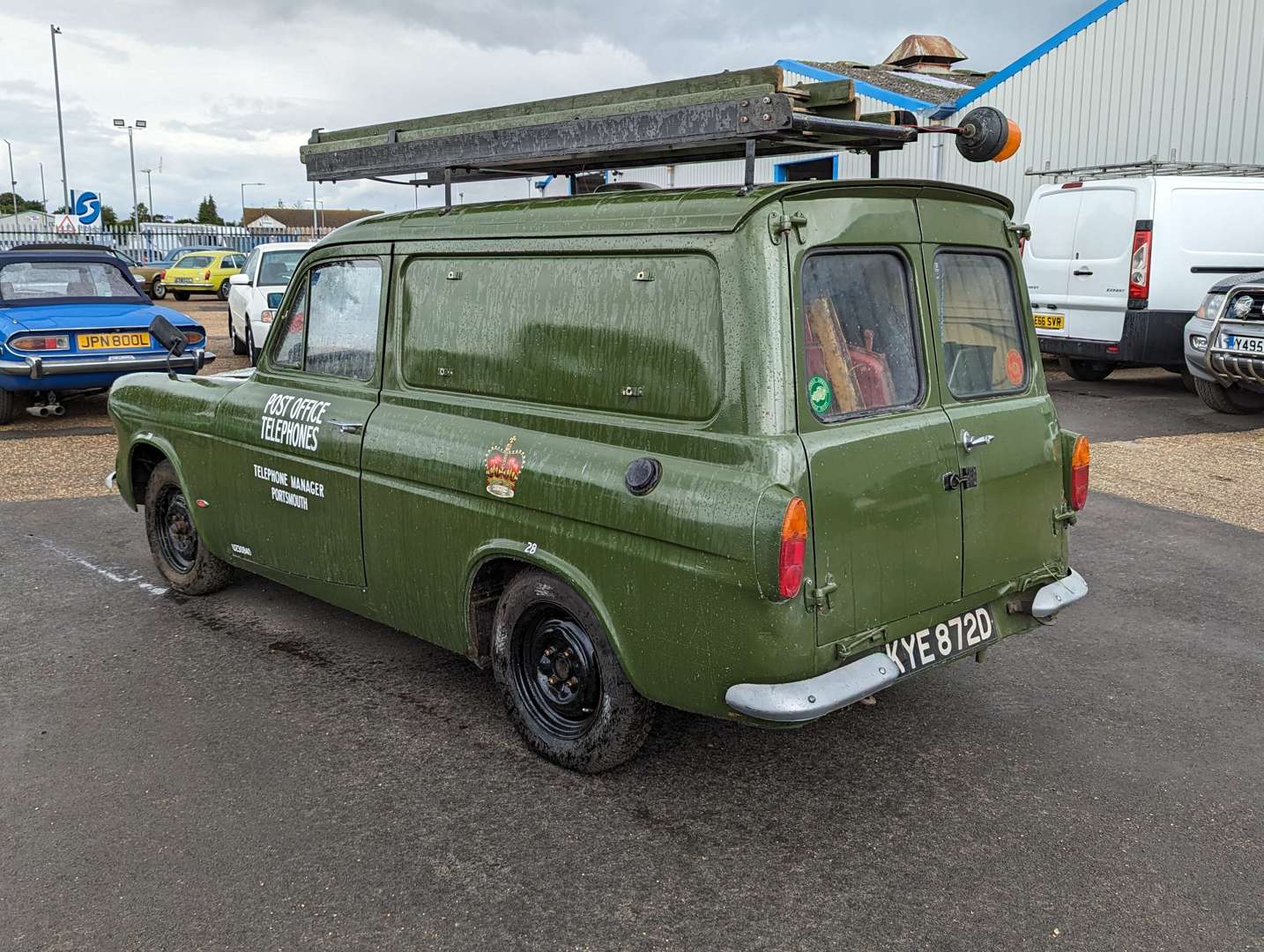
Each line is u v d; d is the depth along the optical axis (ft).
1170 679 15.03
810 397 10.15
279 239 157.89
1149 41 50.37
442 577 12.88
